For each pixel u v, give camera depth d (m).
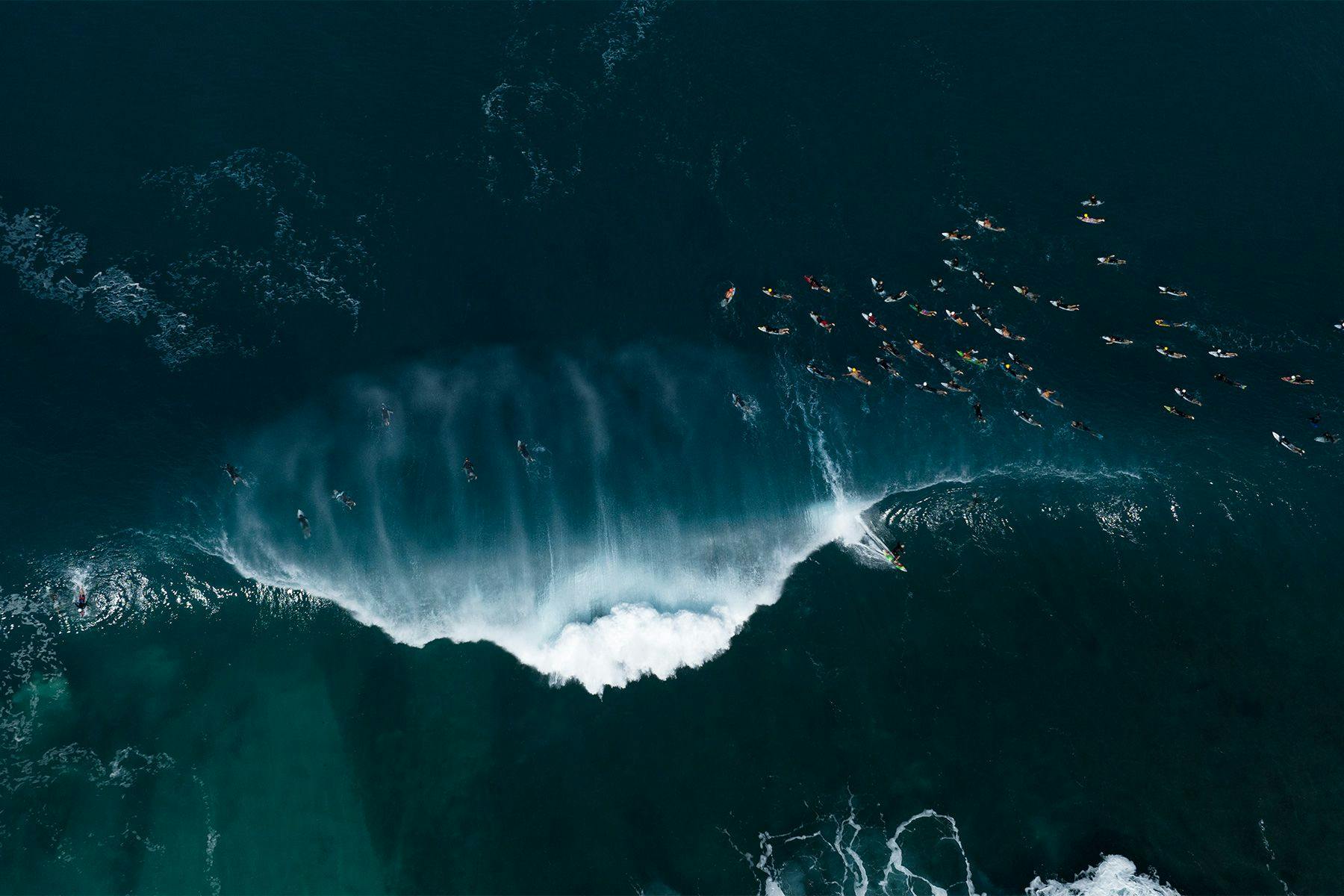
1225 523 69.06
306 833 56.53
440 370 76.00
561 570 66.38
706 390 75.56
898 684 61.94
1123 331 80.94
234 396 73.94
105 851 55.12
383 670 62.16
